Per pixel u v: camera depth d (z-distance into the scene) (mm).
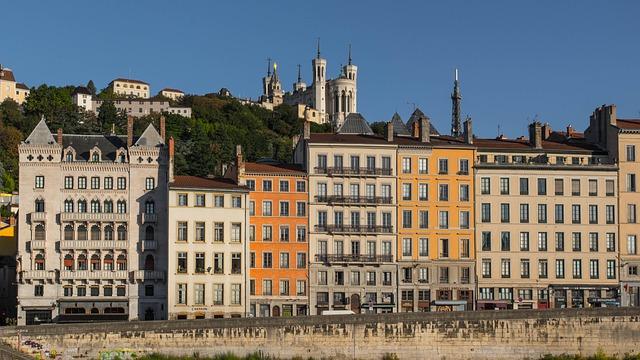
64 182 125625
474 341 106250
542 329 107375
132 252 125438
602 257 134000
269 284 128625
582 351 107625
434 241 132750
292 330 103375
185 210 123750
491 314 106875
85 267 124688
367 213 132250
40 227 124562
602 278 133750
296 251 129875
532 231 133500
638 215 135125
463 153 134375
